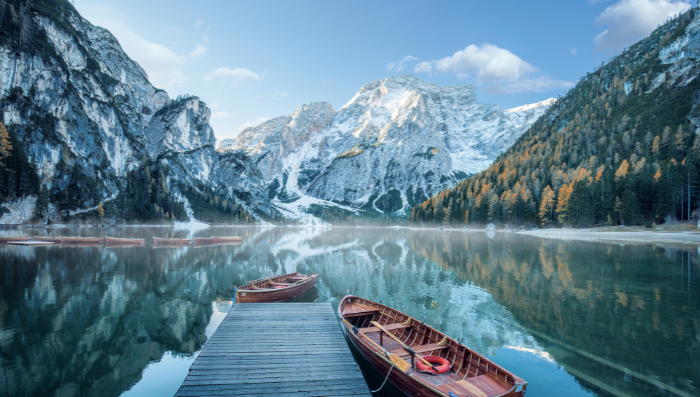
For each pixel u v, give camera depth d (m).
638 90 175.50
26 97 138.62
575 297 28.48
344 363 13.90
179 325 21.19
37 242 68.06
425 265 46.19
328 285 33.56
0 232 90.75
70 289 29.77
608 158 129.75
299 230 180.88
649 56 199.88
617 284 33.25
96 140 174.62
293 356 14.50
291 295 27.45
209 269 41.72
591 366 15.73
